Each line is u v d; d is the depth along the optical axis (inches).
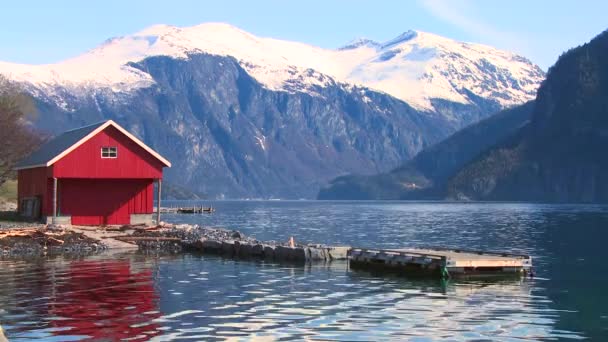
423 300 1209.4
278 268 1663.4
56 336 908.0
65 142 2775.6
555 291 1323.8
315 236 3112.7
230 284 1378.0
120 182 2669.8
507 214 6156.5
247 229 3745.1
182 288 1315.2
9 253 1918.1
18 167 3006.9
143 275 1498.5
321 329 967.6
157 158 2669.8
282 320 1021.8
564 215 5772.6
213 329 956.6
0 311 1064.8
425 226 4060.0
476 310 1122.0
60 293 1237.7
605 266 1775.3
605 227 3784.5
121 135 2620.6
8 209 3912.4
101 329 948.6
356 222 4667.8
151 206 2709.2
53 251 1994.3
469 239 2888.8
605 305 1175.0
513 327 998.4
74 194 2620.6
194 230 2566.4
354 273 1569.9
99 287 1314.0
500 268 1558.8
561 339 933.2
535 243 2632.9
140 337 906.1
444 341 913.5
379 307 1136.8
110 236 2304.4
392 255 1630.2
